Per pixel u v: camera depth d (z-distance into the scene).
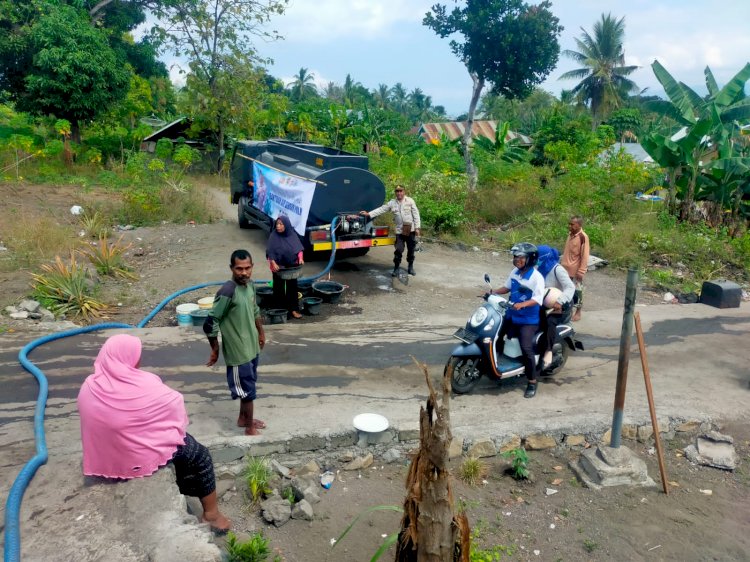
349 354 7.36
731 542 4.48
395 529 4.43
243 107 26.77
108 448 3.56
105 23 28.38
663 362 7.62
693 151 15.20
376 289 10.48
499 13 23.22
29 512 3.36
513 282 6.29
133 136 27.84
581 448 5.72
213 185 24.48
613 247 13.17
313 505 4.63
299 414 5.61
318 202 10.47
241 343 4.77
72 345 7.02
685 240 13.63
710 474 5.46
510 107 62.22
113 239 13.05
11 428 4.91
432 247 13.91
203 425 5.24
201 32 25.45
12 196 16.20
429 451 3.06
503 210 16.84
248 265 4.67
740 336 8.72
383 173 22.00
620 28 50.09
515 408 6.14
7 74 24.48
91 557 3.01
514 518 4.68
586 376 7.07
